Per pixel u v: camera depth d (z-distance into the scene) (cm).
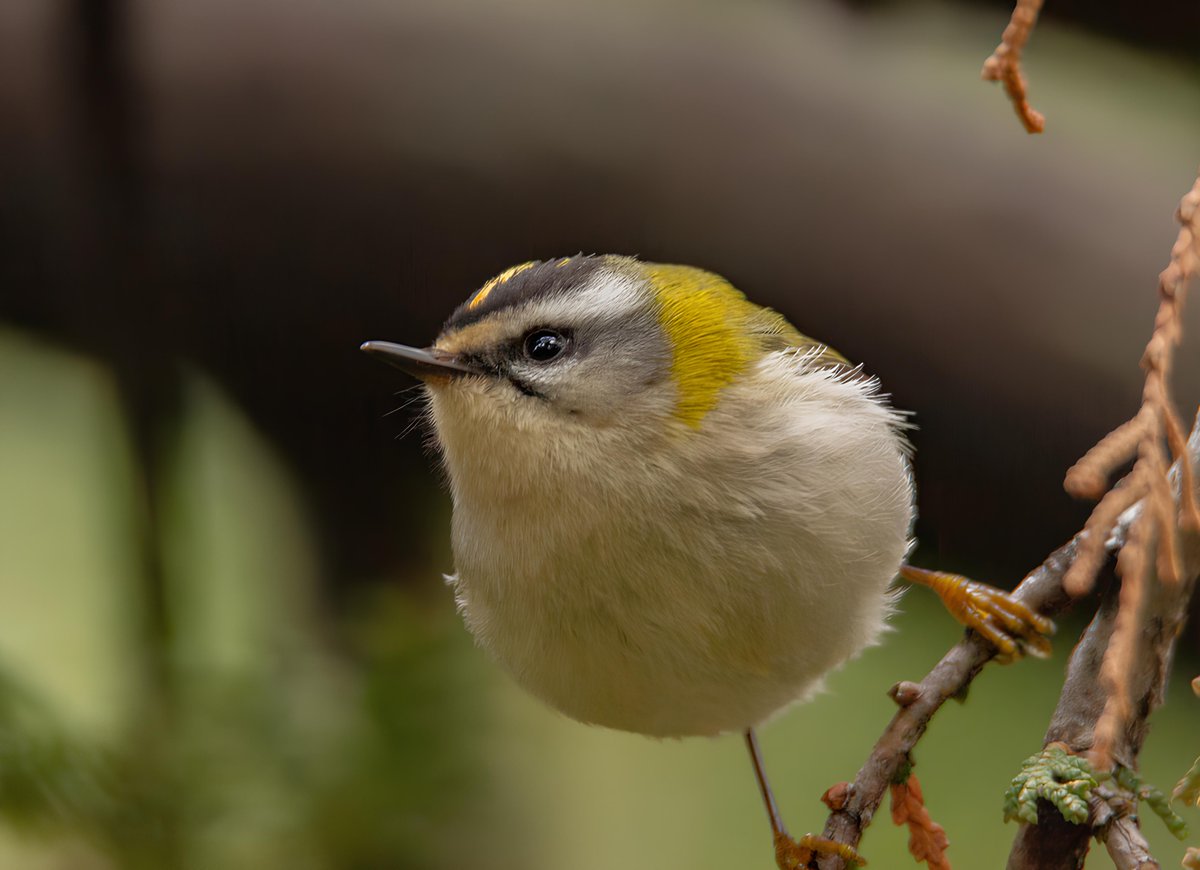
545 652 172
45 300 178
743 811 178
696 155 178
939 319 177
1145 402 167
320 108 178
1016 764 178
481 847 175
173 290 178
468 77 178
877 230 177
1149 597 169
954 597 172
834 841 170
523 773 176
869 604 172
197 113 177
